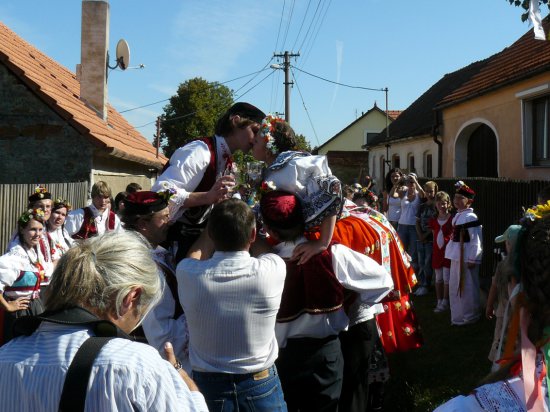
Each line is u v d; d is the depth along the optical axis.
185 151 3.39
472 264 7.03
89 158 10.65
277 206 3.24
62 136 10.63
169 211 3.18
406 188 10.46
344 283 3.49
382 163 23.27
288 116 26.97
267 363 2.86
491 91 11.36
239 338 2.76
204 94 43.47
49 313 1.69
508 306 1.80
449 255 7.25
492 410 1.50
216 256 2.82
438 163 15.28
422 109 22.67
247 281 2.75
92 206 6.89
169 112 43.78
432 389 5.21
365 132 41.59
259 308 2.77
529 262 1.58
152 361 1.64
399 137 19.61
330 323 3.51
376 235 4.19
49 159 10.63
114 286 1.71
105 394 1.54
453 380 5.34
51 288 1.72
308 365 3.46
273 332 2.91
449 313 7.82
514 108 10.80
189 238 3.45
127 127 19.62
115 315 1.73
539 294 1.55
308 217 3.29
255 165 3.56
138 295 1.78
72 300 1.69
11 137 10.60
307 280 3.42
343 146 41.72
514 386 1.54
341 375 3.59
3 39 13.12
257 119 3.52
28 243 5.37
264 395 2.81
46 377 1.58
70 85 15.41
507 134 11.09
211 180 3.45
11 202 8.18
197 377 2.82
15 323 1.72
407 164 19.88
